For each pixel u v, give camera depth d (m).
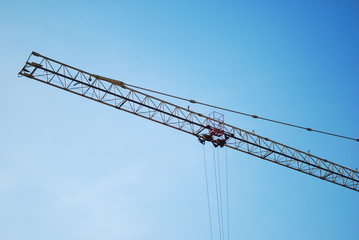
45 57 47.72
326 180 62.88
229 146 55.94
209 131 53.84
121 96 50.12
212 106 54.66
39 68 47.34
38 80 48.12
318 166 61.56
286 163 60.25
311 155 61.28
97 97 50.09
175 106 52.81
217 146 54.91
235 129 56.03
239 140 56.19
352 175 63.78
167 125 52.84
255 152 57.97
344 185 64.06
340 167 63.28
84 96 50.03
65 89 49.12
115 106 50.91
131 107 51.28
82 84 48.97
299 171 61.19
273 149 58.62
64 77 48.22
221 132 53.72
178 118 52.72
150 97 51.56
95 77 49.47
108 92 49.78
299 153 60.56
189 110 53.44
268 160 59.03
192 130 53.88
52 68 47.84
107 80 49.81
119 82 50.00
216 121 54.62
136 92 50.94
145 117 52.03
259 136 57.75
